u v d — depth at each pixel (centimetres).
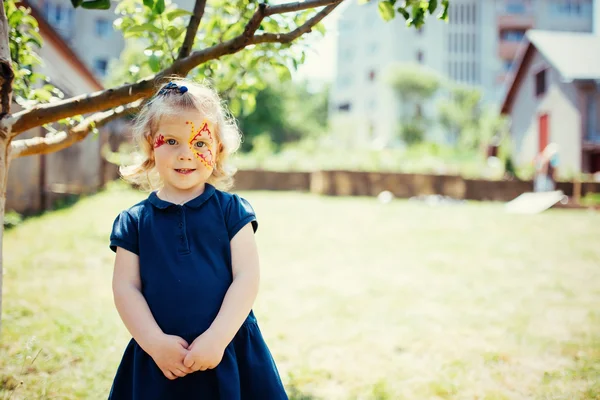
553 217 1180
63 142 237
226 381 153
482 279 566
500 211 1309
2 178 187
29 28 271
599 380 286
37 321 352
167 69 214
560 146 2009
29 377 264
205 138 167
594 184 1602
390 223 1034
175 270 157
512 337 364
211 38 288
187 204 166
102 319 361
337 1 223
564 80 1914
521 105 2319
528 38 2170
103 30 3014
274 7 217
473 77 4109
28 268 522
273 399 161
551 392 270
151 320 152
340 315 416
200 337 148
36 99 259
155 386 153
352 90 4259
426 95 3684
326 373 295
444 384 279
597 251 755
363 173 1617
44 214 895
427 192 1630
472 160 2433
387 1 250
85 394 249
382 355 327
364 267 623
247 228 170
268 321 394
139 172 190
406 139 3566
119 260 163
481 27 4103
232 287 159
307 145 2566
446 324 395
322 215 1130
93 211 955
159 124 166
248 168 1711
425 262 661
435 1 234
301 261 651
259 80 320
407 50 4000
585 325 396
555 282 554
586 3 4122
